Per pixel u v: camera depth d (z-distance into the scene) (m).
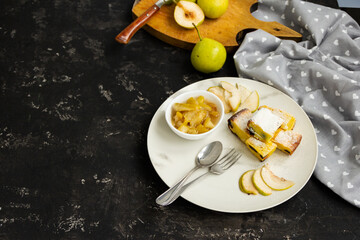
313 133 0.75
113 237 0.69
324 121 0.78
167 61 0.88
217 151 0.74
